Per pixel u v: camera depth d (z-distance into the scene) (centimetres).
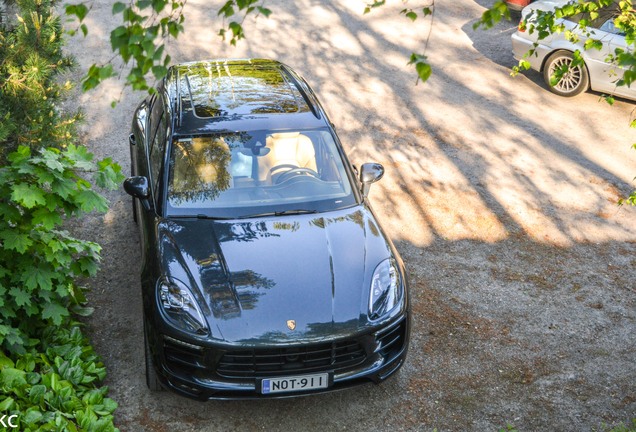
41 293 430
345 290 416
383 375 420
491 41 1252
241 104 539
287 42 1197
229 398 396
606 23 961
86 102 925
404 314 426
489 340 519
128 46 278
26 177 416
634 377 486
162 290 414
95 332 505
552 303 572
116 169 423
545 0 1027
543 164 829
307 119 529
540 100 1020
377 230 477
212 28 1239
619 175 809
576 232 688
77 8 281
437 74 1100
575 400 460
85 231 644
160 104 576
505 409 448
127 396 443
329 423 428
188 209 472
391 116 941
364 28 1288
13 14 680
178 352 402
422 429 427
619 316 559
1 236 410
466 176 791
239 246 440
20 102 523
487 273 611
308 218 470
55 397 402
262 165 496
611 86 979
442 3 1454
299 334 389
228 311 397
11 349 423
